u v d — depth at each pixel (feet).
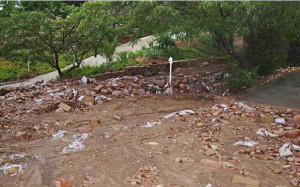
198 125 21.53
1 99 28.35
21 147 18.01
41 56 40.27
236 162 15.99
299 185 13.69
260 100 31.04
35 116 23.82
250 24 38.65
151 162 15.93
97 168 15.29
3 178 14.37
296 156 16.49
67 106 25.52
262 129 20.35
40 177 14.42
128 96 30.73
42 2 61.77
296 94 33.09
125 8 34.91
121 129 20.93
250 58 41.91
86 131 20.56
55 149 17.71
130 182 13.93
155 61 49.96
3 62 56.34
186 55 54.39
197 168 15.25
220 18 33.81
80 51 45.57
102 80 37.76
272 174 14.74
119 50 62.64
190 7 34.37
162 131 20.40
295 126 21.29
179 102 28.30
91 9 34.09
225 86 34.14
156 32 36.60
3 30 38.24
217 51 53.98
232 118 23.25
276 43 42.14
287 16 37.14
